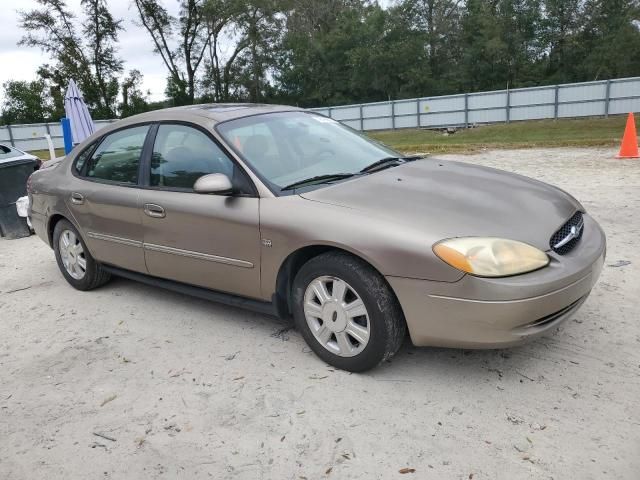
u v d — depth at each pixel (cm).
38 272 588
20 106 5316
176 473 260
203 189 344
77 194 466
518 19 4372
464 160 1312
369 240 300
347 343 325
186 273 399
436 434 272
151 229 407
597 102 2680
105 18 5000
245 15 4956
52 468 271
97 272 491
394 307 306
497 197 334
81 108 1201
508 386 308
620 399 290
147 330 414
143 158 422
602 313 387
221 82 5356
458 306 283
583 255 312
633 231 571
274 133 400
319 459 262
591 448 255
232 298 383
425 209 313
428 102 3105
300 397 311
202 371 348
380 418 288
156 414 307
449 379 318
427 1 4728
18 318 462
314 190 346
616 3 4144
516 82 4356
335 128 446
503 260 280
